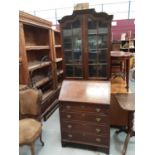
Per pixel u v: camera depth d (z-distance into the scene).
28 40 2.92
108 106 1.86
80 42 2.12
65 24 2.10
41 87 3.22
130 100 1.89
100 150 2.08
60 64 4.19
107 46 2.05
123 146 2.08
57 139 2.35
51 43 3.28
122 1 6.27
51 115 3.11
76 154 2.03
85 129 2.02
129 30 6.68
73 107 1.99
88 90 2.05
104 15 1.95
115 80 3.00
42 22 2.83
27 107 2.11
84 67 2.18
